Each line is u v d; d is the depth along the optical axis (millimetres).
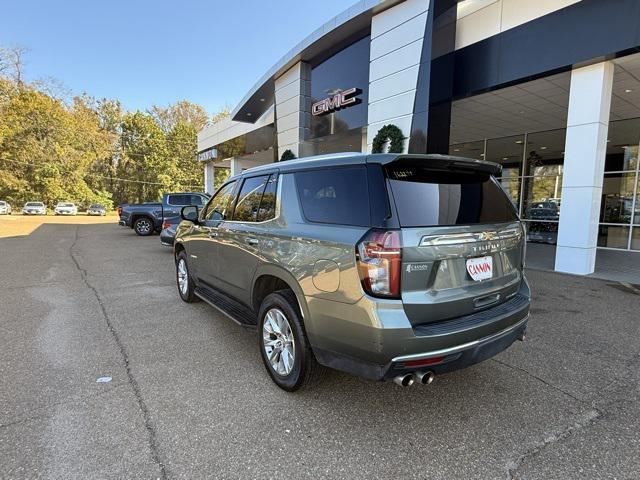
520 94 9594
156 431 2545
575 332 4441
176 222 10664
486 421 2695
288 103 14734
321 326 2627
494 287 2816
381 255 2303
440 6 9266
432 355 2352
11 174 40438
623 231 13094
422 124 9500
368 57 11492
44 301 5727
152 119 56938
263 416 2738
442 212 2598
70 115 46875
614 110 11039
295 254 2869
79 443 2406
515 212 3260
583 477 2154
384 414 2775
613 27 6852
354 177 2637
